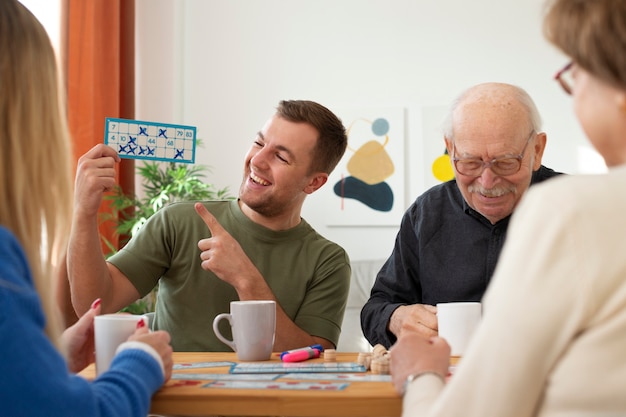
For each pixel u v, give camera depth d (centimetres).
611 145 73
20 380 75
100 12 384
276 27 437
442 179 411
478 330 72
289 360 124
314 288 178
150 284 176
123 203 376
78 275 159
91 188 158
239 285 155
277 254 179
